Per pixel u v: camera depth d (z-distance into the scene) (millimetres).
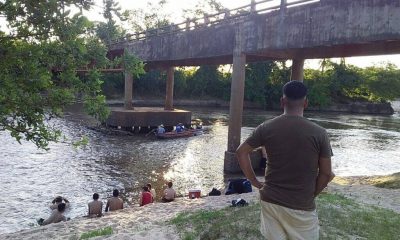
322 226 6676
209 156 23625
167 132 31156
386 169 22344
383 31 12516
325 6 14367
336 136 37125
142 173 18500
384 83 91375
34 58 4957
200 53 21625
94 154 22438
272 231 3023
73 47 5219
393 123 54906
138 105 71250
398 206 9758
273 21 16734
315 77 87750
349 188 12336
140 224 8023
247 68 81688
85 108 5570
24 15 5105
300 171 2928
